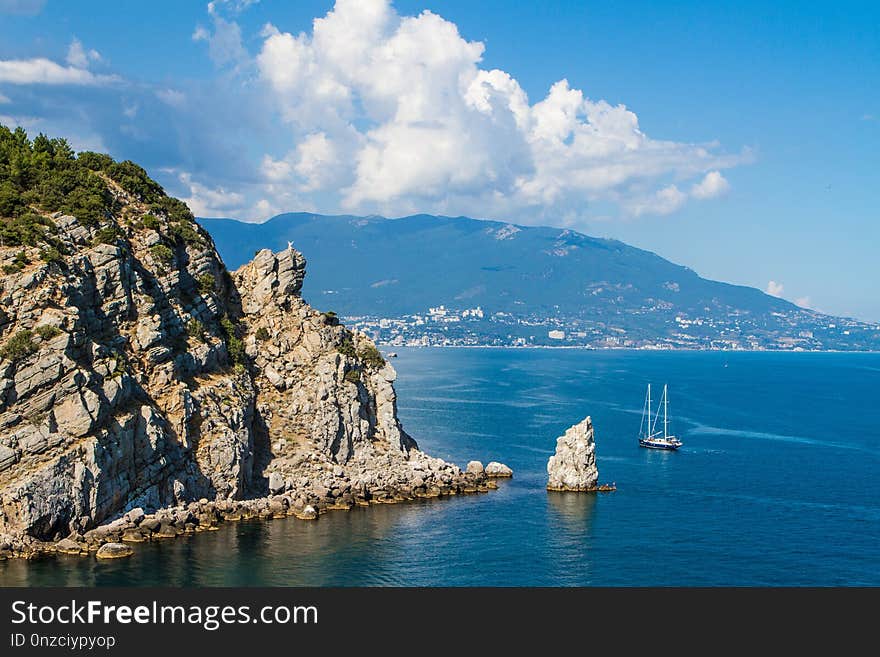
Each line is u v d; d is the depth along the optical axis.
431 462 177.75
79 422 121.56
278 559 121.19
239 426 152.00
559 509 156.25
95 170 164.62
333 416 167.75
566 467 173.25
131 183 164.62
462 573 119.44
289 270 182.50
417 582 115.31
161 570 113.88
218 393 152.38
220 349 160.75
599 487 174.50
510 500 162.62
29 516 114.00
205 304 163.62
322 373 170.75
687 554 130.88
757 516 155.00
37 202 143.25
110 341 137.12
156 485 134.00
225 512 139.88
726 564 126.75
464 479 172.62
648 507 159.75
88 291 135.62
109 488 124.38
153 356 142.25
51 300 127.06
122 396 131.12
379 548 128.38
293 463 160.88
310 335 176.38
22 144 162.50
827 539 140.50
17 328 122.81
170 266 155.25
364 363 181.75
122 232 150.75
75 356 126.00
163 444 135.62
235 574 114.50
